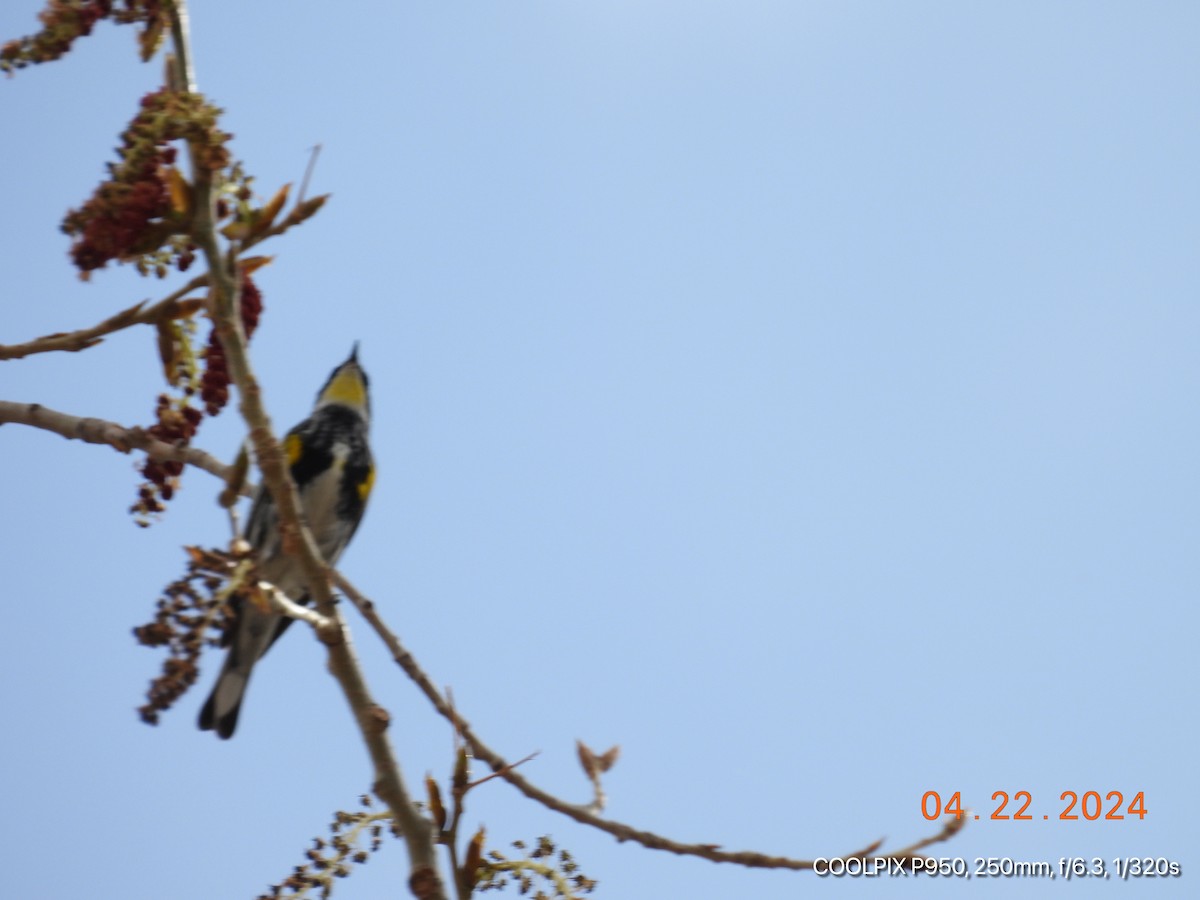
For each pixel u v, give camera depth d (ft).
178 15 24.06
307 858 24.38
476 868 23.32
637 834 26.21
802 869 25.23
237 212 23.90
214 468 26.96
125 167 22.68
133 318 28.37
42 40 23.97
